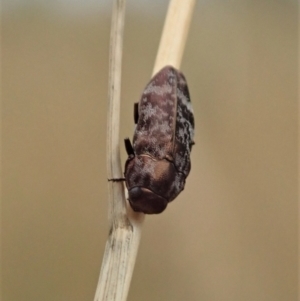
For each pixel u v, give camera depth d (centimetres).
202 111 9
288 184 10
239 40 10
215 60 9
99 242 9
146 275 9
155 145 7
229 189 10
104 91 9
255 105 10
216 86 10
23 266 9
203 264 10
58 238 9
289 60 10
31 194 9
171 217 9
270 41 10
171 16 8
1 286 9
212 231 10
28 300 9
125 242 7
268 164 10
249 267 10
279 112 10
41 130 9
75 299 9
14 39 9
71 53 9
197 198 10
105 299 7
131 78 9
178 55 8
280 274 10
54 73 9
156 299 9
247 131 10
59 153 9
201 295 10
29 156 9
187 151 8
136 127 8
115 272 7
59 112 9
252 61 10
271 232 10
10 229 9
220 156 10
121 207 8
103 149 9
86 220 9
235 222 10
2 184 9
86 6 9
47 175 9
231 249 10
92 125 9
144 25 9
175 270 10
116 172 8
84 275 9
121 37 8
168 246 9
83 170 9
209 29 9
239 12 10
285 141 10
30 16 9
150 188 7
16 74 9
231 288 10
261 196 10
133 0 9
